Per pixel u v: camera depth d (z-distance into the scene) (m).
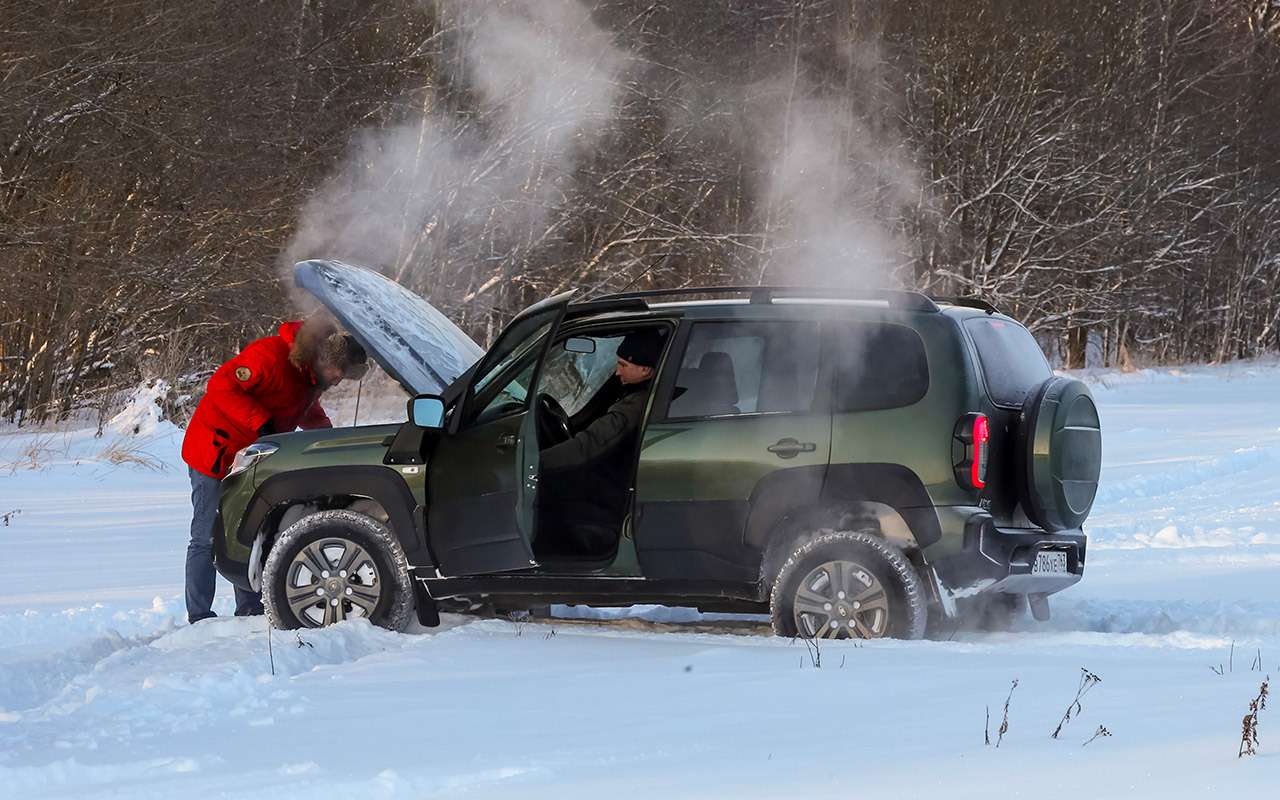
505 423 24.83
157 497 50.94
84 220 80.75
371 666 21.16
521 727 16.33
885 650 20.94
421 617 25.73
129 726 17.17
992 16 139.12
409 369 26.98
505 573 25.02
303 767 14.44
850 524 23.69
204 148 86.88
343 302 27.25
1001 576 23.09
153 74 80.88
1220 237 174.88
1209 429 78.56
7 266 77.69
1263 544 37.03
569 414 28.05
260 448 26.67
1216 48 167.25
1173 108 160.75
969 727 14.80
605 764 14.05
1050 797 11.46
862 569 22.97
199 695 19.05
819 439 23.56
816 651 21.00
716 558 23.91
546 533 25.55
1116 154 145.50
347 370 28.92
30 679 22.84
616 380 26.89
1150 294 157.62
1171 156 153.88
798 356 24.03
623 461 25.42
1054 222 143.25
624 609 28.45
